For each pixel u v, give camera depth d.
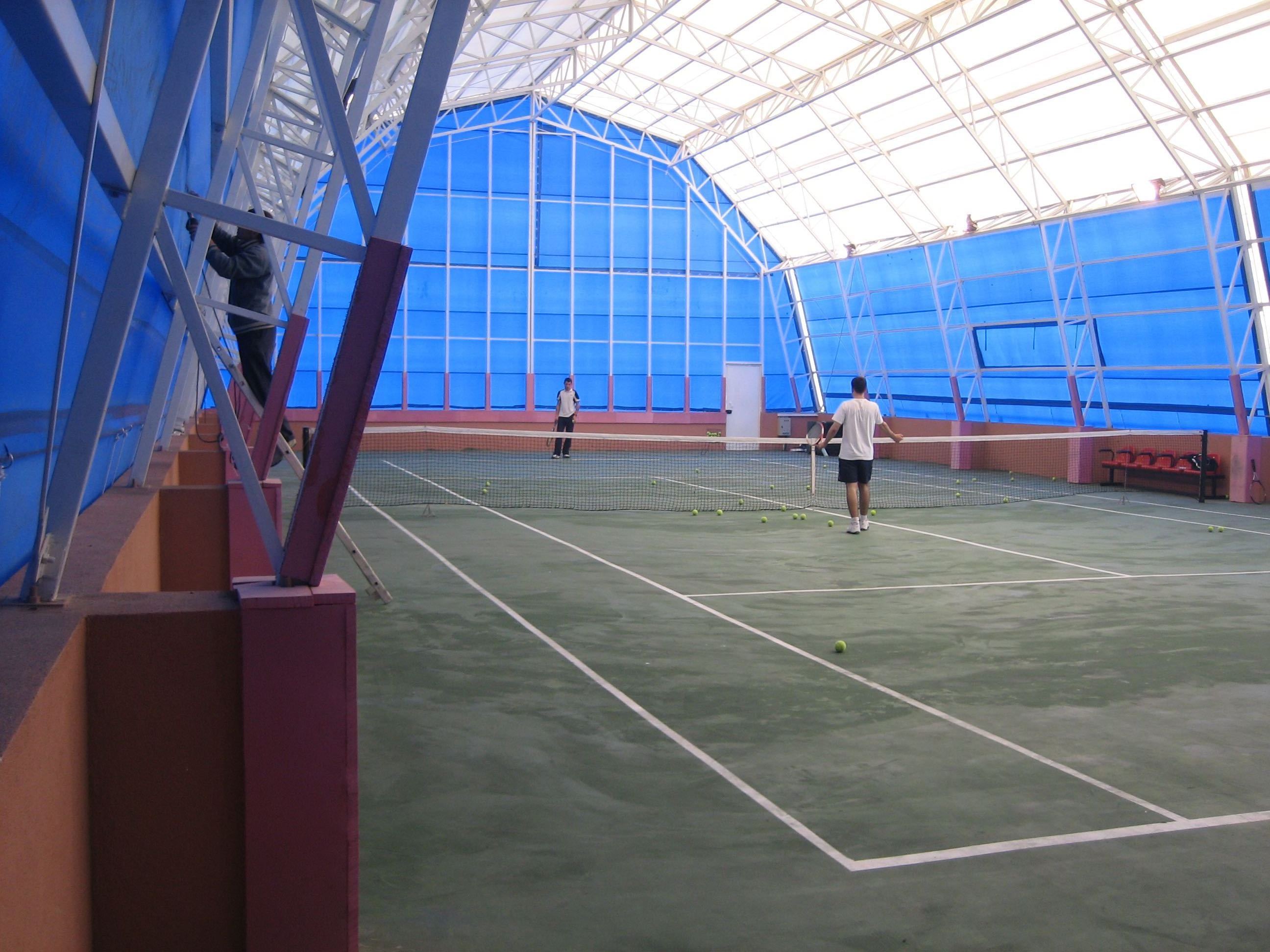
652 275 29.47
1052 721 5.76
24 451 3.10
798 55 20.88
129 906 2.76
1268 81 15.04
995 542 12.64
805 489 19.30
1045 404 22.83
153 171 2.73
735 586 9.52
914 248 23.95
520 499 16.97
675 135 28.48
